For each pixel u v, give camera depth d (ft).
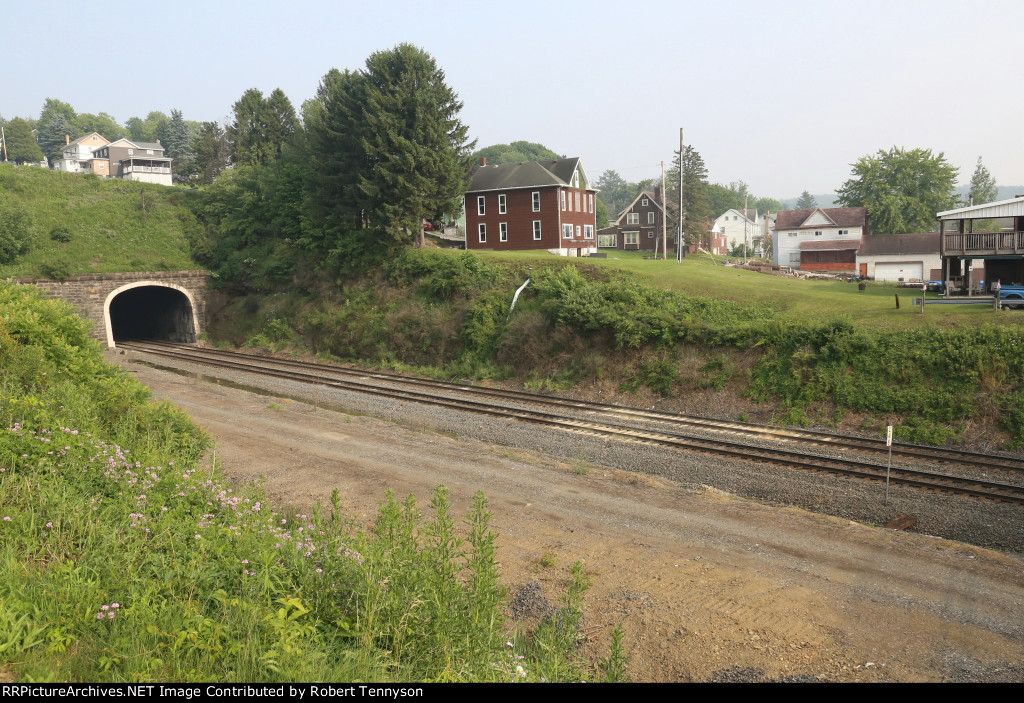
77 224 159.43
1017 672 25.46
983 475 55.57
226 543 25.81
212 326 158.40
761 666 26.40
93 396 46.06
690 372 88.48
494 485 50.70
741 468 58.08
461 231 236.02
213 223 171.42
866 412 73.36
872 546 39.34
